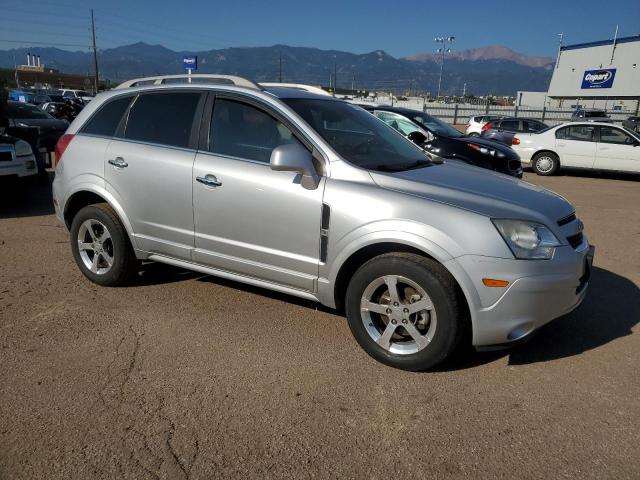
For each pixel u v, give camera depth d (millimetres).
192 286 4734
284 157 3301
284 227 3590
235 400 2984
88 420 2773
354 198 3328
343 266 3455
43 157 9469
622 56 47375
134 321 3988
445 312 3105
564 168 14016
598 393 3109
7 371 3240
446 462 2506
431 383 3197
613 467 2477
